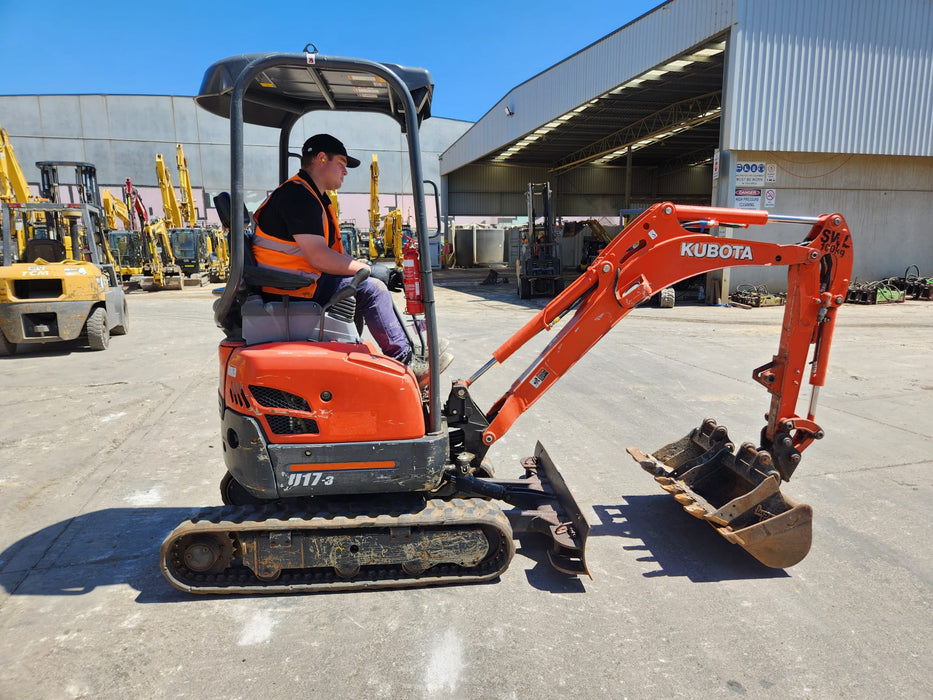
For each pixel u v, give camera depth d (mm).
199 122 34438
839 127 13961
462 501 2775
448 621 2467
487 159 32469
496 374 6934
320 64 2463
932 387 6230
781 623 2465
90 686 2082
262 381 2469
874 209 15180
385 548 2609
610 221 36531
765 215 3008
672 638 2363
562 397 5918
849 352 8102
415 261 2605
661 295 13461
